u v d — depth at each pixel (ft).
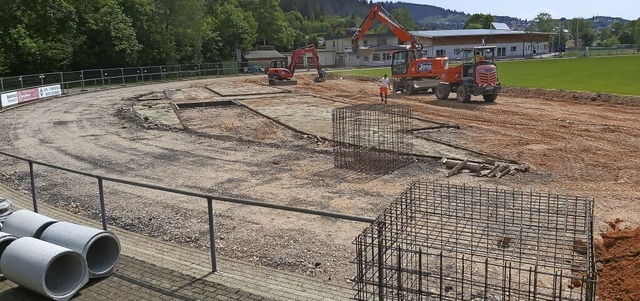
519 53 357.82
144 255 27.09
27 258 21.31
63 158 59.67
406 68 127.85
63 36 209.26
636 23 511.81
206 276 24.06
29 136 75.66
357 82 179.63
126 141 69.77
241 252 30.22
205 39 295.28
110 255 24.34
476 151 57.47
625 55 295.89
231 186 45.96
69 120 91.76
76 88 170.81
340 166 52.13
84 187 45.98
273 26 391.86
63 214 36.22
